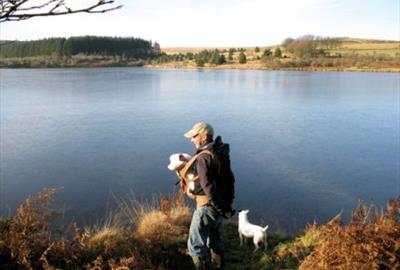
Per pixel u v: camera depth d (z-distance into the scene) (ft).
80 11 7.28
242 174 54.60
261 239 20.36
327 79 254.47
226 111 115.85
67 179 51.96
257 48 555.69
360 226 16.58
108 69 422.82
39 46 503.20
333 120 100.22
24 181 51.16
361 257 14.92
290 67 394.93
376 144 72.95
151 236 19.90
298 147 70.18
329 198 45.80
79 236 18.99
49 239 18.08
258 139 76.89
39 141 73.92
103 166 57.72
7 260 16.17
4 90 177.06
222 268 16.81
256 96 158.10
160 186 49.39
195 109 119.55
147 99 145.69
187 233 21.70
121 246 18.71
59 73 326.24
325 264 15.29
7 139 75.61
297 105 129.90
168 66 484.74
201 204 15.64
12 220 18.08
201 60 466.29
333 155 64.90
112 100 141.90
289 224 39.14
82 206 42.42
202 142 15.75
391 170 56.80
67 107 122.42
